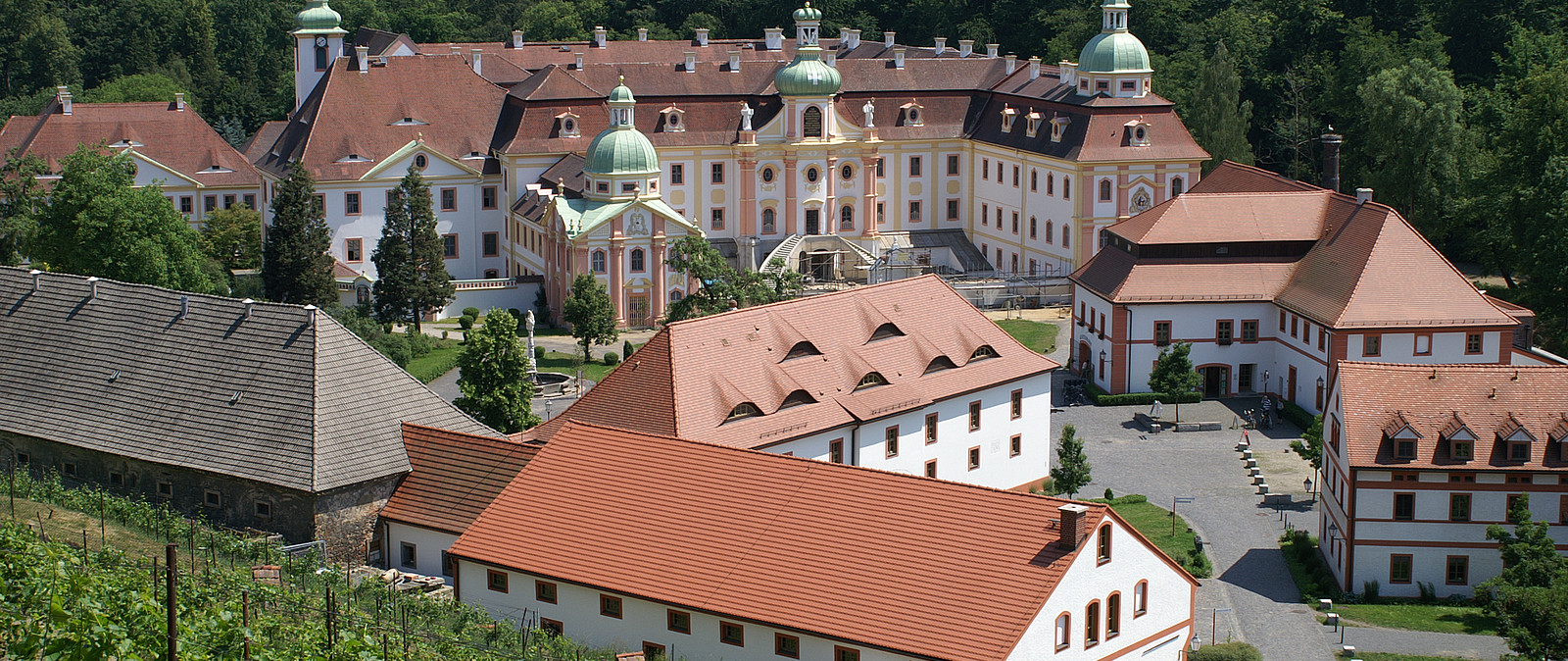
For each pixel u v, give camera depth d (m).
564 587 79.19
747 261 185.75
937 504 76.44
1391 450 100.38
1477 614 97.56
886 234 191.62
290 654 62.94
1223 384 144.88
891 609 72.62
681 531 79.19
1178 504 117.19
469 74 187.75
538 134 181.25
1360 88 186.88
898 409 107.44
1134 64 175.88
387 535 91.06
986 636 70.44
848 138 187.62
